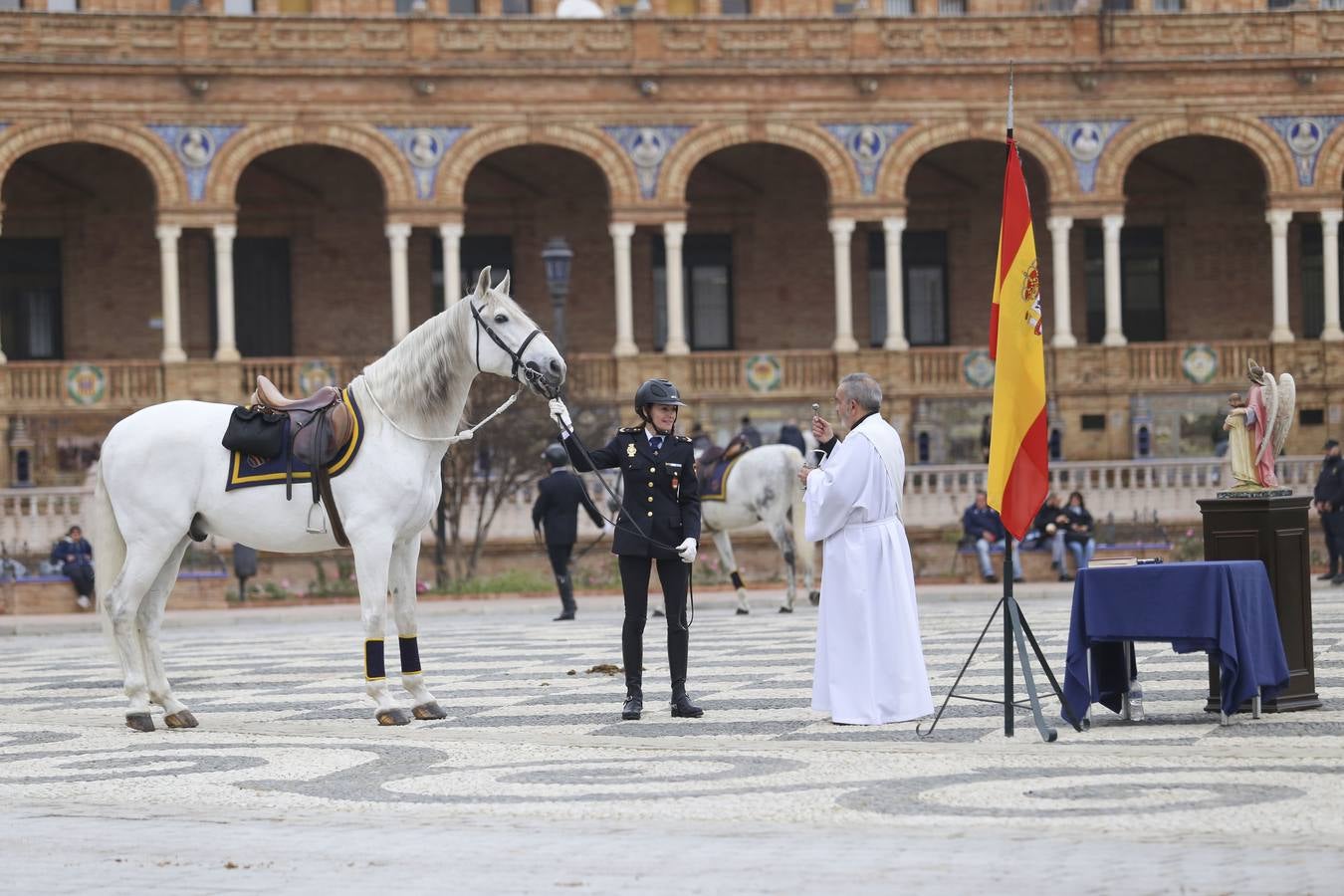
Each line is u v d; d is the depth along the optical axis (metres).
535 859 10.12
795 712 16.02
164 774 13.52
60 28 49.06
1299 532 15.40
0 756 14.71
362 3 52.56
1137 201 57.62
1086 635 14.47
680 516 15.80
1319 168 52.78
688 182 56.97
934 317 57.66
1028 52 52.22
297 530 15.98
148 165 49.69
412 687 16.27
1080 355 52.91
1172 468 46.91
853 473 14.82
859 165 52.19
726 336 57.47
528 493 42.97
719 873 9.66
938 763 13.04
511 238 56.59
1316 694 16.06
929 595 34.72
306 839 10.88
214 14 49.72
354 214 55.62
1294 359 53.12
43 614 36.44
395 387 15.96
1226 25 52.47
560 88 51.31
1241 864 9.52
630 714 15.78
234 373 50.44
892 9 55.84
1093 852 9.91
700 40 51.66
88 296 54.41
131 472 16.08
